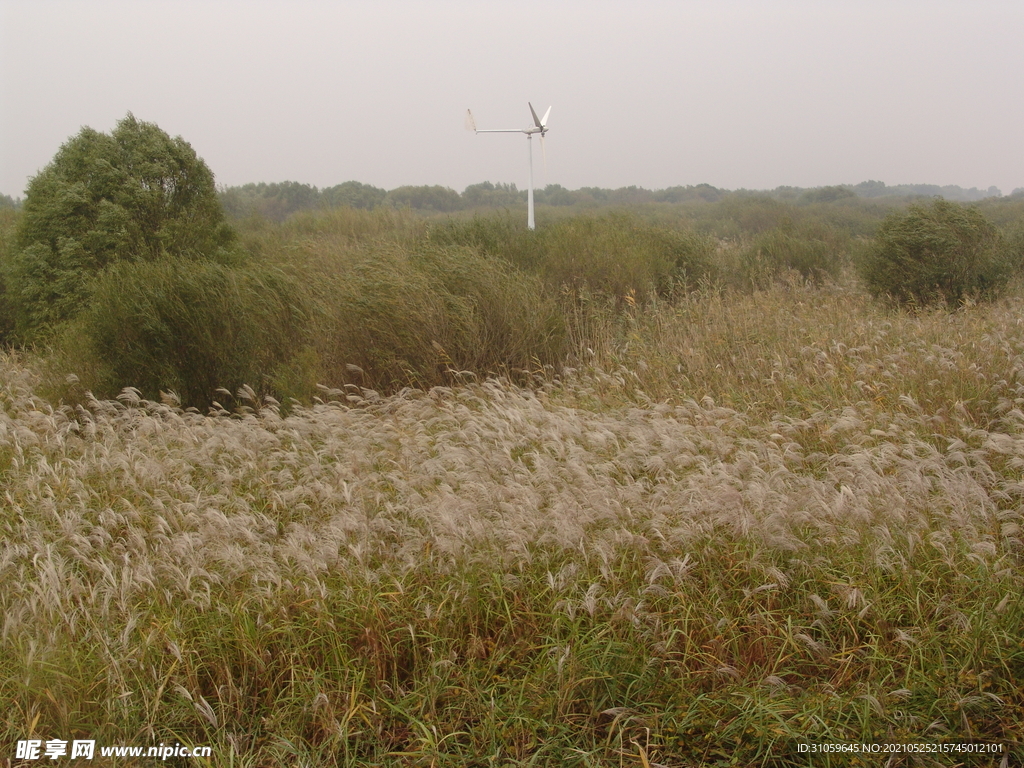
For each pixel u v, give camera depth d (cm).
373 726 337
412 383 838
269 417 685
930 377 686
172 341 810
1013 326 863
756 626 376
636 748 320
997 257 1210
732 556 419
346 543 448
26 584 417
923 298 1195
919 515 426
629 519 443
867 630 372
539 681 349
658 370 820
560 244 1284
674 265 1400
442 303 864
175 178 1172
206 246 1157
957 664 342
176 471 583
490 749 325
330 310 871
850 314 1057
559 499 473
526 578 415
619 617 371
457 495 500
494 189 5731
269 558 434
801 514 432
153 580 414
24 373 912
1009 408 614
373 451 625
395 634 384
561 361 917
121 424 706
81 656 364
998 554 406
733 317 1016
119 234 1084
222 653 371
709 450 580
